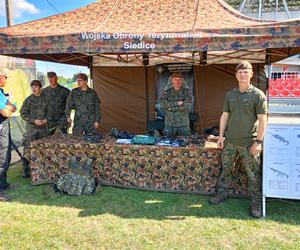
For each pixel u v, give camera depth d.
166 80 7.40
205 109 7.33
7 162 4.41
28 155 4.97
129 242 3.04
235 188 4.10
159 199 4.11
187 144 4.38
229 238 3.10
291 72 23.25
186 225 3.38
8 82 8.19
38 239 3.10
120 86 7.73
